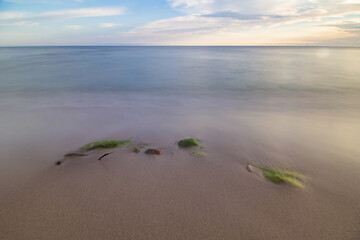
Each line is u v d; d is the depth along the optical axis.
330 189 3.36
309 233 2.54
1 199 3.11
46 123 6.71
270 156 4.48
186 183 3.48
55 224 2.65
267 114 8.14
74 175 3.70
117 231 2.54
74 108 8.70
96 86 14.25
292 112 8.49
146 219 2.72
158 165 4.04
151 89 13.56
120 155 4.40
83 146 4.89
